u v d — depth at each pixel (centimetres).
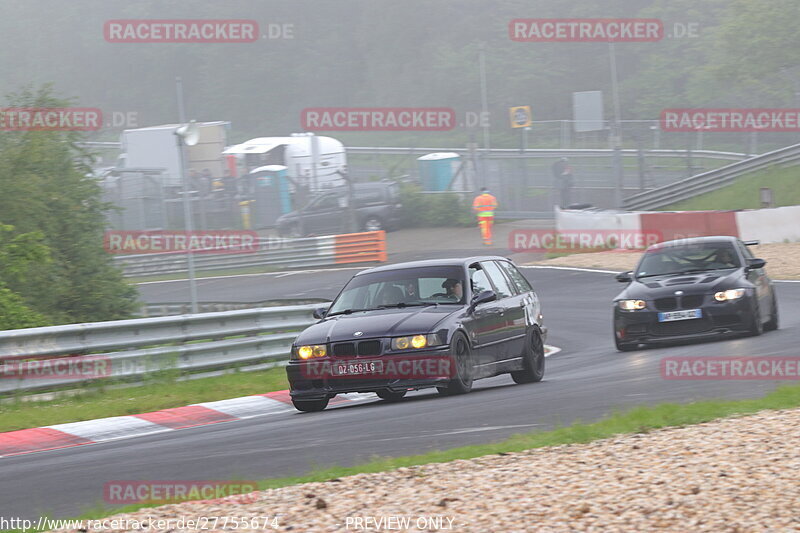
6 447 3872
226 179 14925
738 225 11088
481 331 4328
